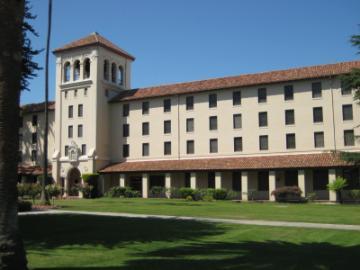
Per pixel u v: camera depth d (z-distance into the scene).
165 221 24.22
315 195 48.91
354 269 11.96
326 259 13.34
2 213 9.94
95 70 64.12
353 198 46.31
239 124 56.31
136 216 27.58
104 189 62.44
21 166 67.31
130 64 70.88
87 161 62.69
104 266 12.55
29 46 22.70
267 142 54.44
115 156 64.50
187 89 60.00
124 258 13.80
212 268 12.12
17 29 10.64
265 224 22.70
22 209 31.69
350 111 50.44
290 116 53.53
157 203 42.78
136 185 62.22
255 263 12.77
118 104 65.19
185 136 59.53
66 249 15.49
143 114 63.09
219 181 54.09
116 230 20.42
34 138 71.81
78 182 63.88
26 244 16.59
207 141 58.03
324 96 51.81
